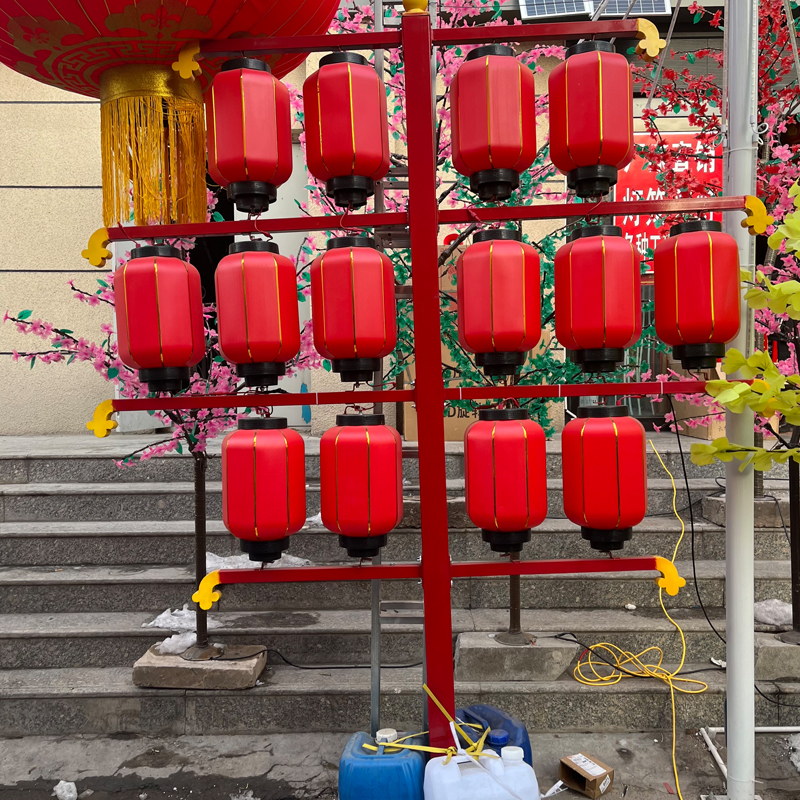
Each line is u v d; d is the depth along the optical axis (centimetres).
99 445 449
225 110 187
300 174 532
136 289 191
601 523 192
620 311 187
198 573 292
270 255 190
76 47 201
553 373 289
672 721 270
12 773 253
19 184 512
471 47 295
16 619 315
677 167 481
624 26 195
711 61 476
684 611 312
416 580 327
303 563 330
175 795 239
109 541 346
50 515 375
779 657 276
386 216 198
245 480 190
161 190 215
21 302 515
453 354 302
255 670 279
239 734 277
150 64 212
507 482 190
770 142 316
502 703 273
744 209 198
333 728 277
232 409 288
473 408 294
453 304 311
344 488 192
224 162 188
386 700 273
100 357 281
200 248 621
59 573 333
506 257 187
